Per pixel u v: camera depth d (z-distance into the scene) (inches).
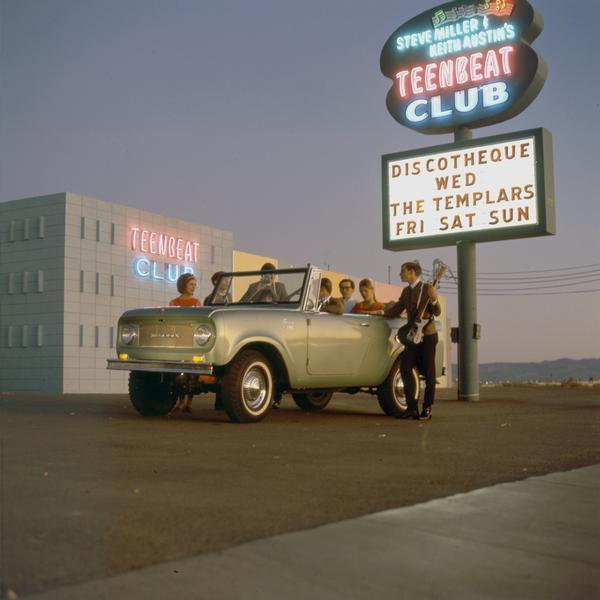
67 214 979.9
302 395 433.1
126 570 113.3
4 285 1018.7
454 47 617.9
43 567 113.5
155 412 359.6
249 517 146.8
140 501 159.2
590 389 982.4
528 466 218.8
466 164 609.6
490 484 188.4
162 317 327.6
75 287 988.6
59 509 149.9
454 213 613.6
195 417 357.7
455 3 619.2
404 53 642.8
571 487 186.7
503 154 593.0
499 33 596.7
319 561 120.9
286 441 267.7
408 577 115.7
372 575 115.8
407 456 235.9
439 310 382.9
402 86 642.8
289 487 178.5
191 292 395.9
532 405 528.7
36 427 297.4
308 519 146.2
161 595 104.3
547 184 577.9
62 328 973.8
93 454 223.0
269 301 363.3
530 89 582.6
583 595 112.0
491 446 265.7
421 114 632.4
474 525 146.6
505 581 116.3
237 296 374.9
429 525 145.1
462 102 613.9
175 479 185.5
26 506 152.1
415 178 634.2
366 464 217.3
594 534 143.7
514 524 148.9
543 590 113.3
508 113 598.5
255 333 326.6
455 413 434.3
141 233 1080.8
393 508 157.8
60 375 971.9
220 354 315.6
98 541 127.6
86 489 169.9
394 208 643.5
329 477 193.6
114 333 1036.5
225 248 1229.7
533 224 577.3
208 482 182.5
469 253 612.7
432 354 380.8
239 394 323.3
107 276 1029.8
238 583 110.0
